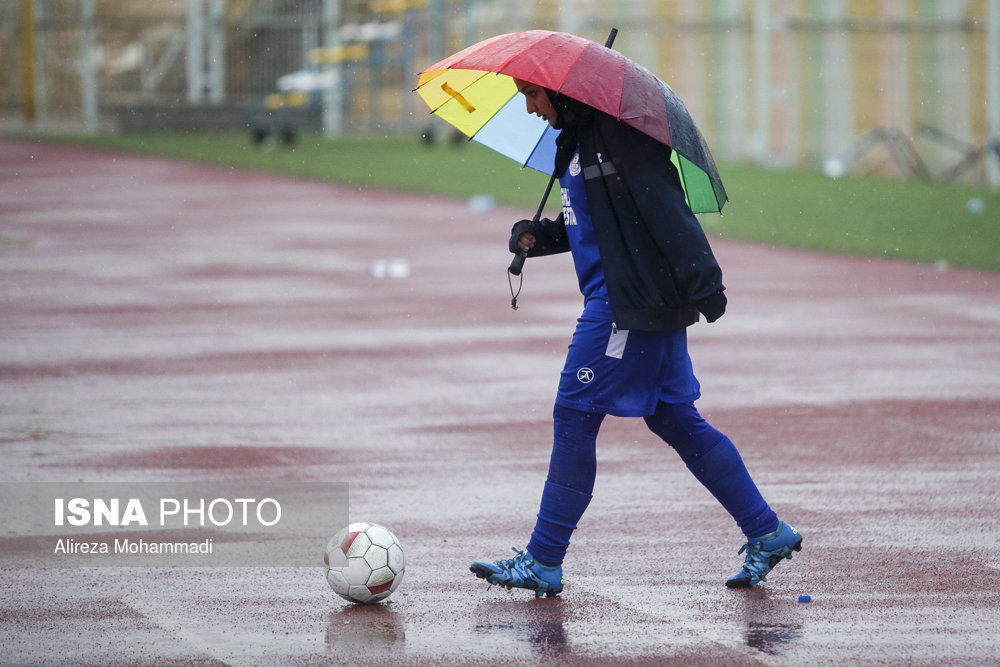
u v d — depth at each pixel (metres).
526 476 28.78
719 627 19.78
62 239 72.88
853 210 87.38
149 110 140.88
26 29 150.25
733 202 91.75
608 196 20.34
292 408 35.22
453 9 136.75
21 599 20.94
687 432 21.42
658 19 126.44
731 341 45.50
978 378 39.59
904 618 20.20
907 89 113.38
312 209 87.75
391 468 29.38
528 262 65.50
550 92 20.81
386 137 139.38
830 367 41.16
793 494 27.45
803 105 118.06
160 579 22.00
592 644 19.03
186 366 40.72
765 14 119.56
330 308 51.94
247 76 142.62
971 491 27.70
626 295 20.28
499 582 20.88
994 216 83.81
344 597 20.67
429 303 53.22
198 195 94.69
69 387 37.59
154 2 149.88
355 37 140.62
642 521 25.56
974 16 110.75
